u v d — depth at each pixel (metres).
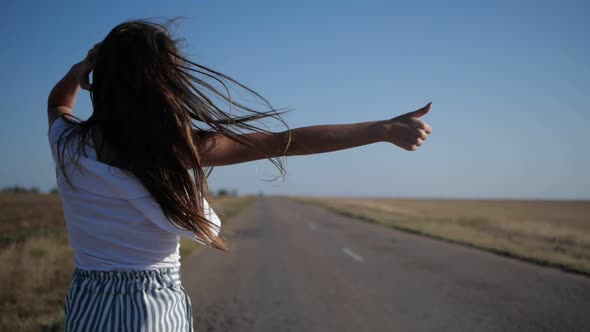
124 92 1.06
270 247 13.51
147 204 1.06
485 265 10.09
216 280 8.16
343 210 44.84
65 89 1.32
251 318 5.64
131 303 1.07
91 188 1.08
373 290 7.39
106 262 1.08
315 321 5.53
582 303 6.48
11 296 6.09
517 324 5.42
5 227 20.83
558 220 48.38
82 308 1.08
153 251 1.10
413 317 5.75
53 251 9.33
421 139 1.11
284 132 1.14
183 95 1.09
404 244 14.60
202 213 1.10
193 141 1.07
